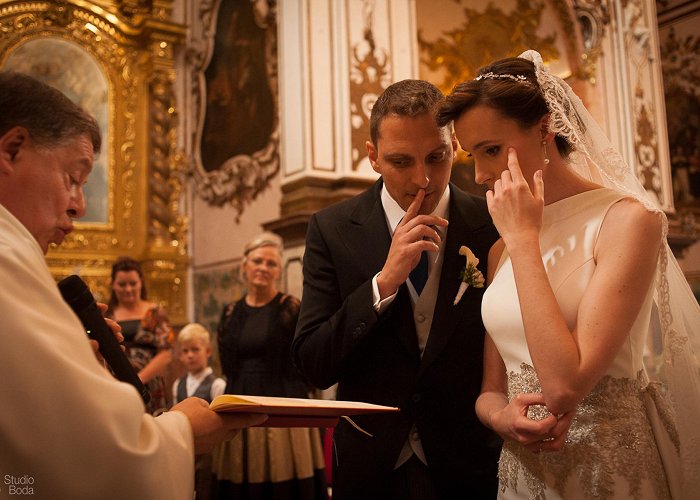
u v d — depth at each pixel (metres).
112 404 1.21
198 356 5.40
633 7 9.16
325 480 4.35
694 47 10.56
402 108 2.08
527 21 8.68
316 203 6.45
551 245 1.82
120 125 8.45
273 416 1.65
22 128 1.40
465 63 8.20
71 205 1.48
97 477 1.17
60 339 1.21
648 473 1.69
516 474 1.84
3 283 1.19
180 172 8.68
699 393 1.84
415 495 2.13
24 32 8.02
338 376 2.17
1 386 1.14
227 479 4.18
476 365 2.18
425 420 2.14
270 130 7.61
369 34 6.88
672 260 1.92
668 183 9.17
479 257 2.27
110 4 8.47
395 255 2.06
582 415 1.74
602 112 8.86
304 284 2.38
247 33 8.08
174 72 8.59
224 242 8.22
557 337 1.60
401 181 2.12
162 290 8.30
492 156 1.83
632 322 1.63
